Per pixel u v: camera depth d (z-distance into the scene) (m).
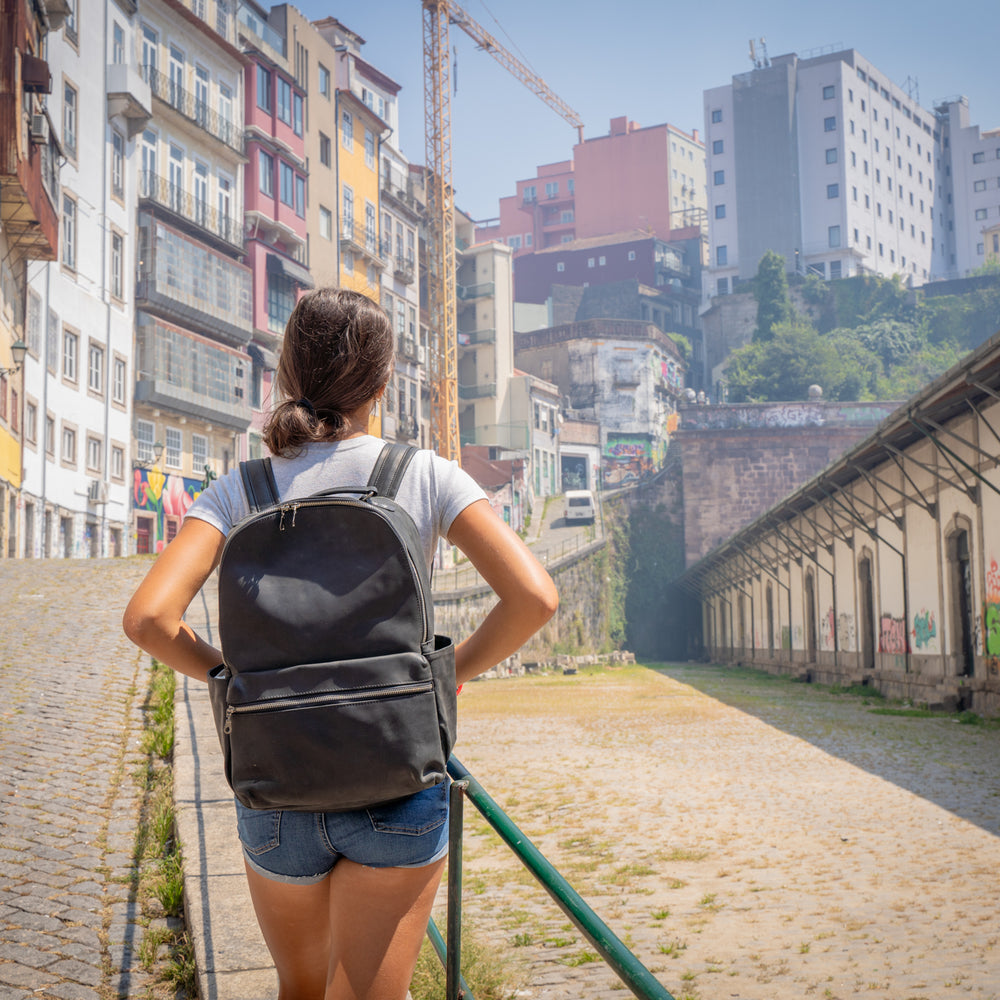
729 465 65.69
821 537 33.00
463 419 77.38
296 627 1.43
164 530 39.03
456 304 76.88
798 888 7.62
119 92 35.50
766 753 14.94
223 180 43.94
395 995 1.53
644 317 94.44
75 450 32.88
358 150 59.38
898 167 106.94
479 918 7.06
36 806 5.99
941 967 5.65
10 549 26.81
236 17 45.69
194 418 40.53
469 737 17.83
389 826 1.49
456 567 52.28
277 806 1.45
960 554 21.70
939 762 13.56
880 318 91.69
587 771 13.61
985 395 18.80
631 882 8.04
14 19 23.75
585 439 81.06
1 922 4.20
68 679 10.62
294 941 1.65
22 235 26.81
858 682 27.59
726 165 100.50
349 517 1.48
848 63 100.25
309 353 1.69
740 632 49.94
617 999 5.14
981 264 114.06
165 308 38.41
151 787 6.52
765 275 90.88
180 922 4.26
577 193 111.88
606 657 50.00
